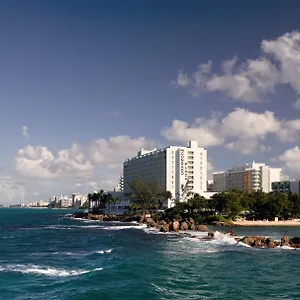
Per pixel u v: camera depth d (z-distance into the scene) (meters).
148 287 48.25
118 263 66.06
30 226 184.12
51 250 86.12
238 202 189.38
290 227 167.62
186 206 192.12
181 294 45.59
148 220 193.75
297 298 44.62
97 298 43.25
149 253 79.88
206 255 76.94
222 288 48.72
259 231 145.88
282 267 63.69
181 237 116.50
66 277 54.28
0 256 76.50
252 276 56.22
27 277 54.34
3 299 42.97
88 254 78.81
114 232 141.25
